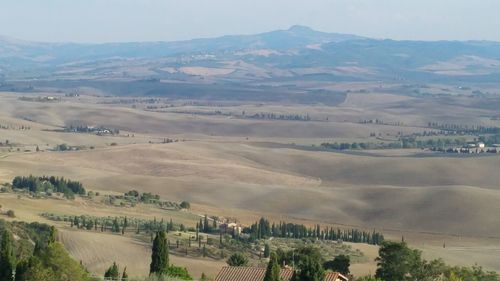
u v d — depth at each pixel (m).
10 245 130.38
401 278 168.38
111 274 150.38
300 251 194.12
